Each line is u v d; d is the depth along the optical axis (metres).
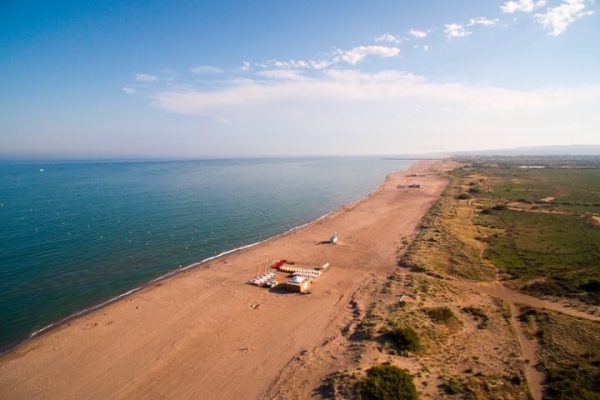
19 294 42.34
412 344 27.62
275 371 27.08
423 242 60.22
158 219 82.44
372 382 22.48
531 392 22.44
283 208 101.44
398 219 83.12
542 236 62.16
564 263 48.03
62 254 56.72
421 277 44.59
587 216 76.38
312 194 131.12
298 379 25.55
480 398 21.34
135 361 29.00
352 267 51.69
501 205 90.69
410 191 130.75
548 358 26.09
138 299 40.78
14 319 36.56
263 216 89.56
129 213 88.38
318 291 42.84
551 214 80.25
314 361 27.70
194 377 26.84
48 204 100.38
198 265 53.75
